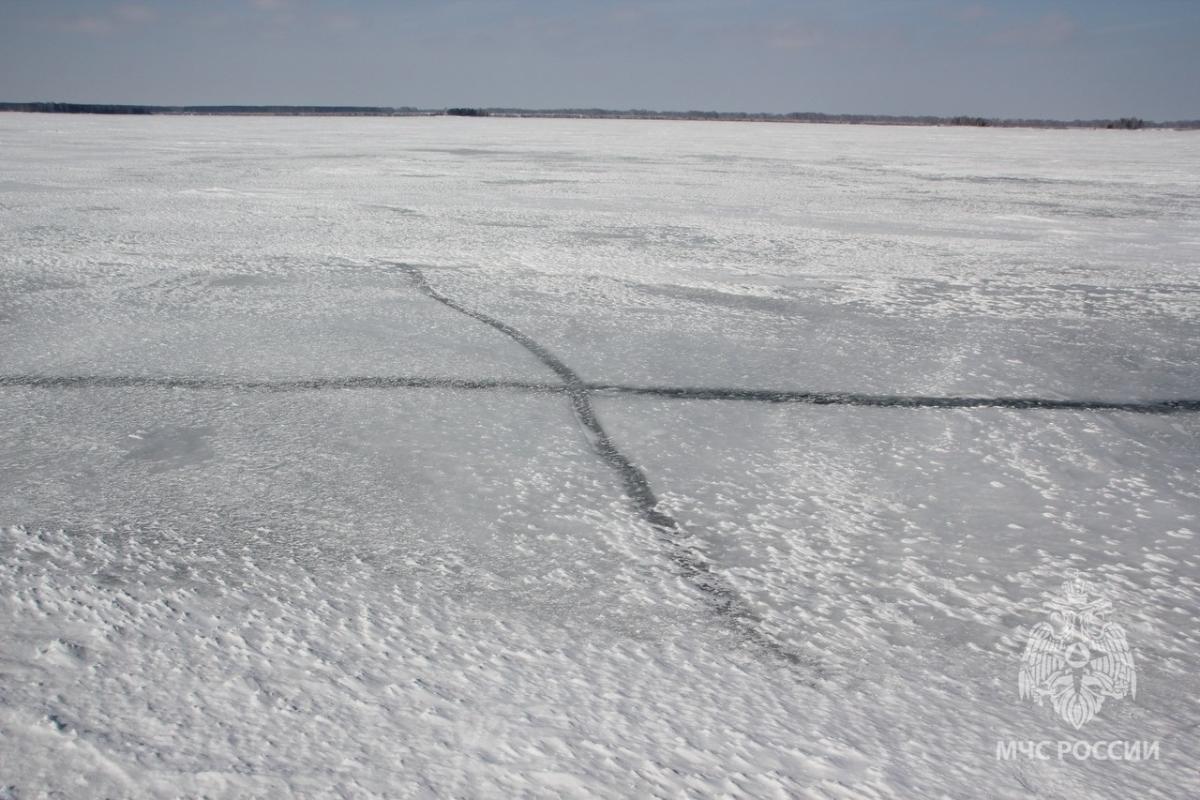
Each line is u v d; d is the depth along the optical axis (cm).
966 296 521
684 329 429
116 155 1758
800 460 273
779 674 164
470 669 162
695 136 4038
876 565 209
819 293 521
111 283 499
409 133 3809
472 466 261
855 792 132
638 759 137
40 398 310
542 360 372
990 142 3622
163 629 172
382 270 559
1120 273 604
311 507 231
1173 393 348
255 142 2570
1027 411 323
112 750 135
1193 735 151
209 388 325
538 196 1057
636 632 177
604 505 238
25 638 166
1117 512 242
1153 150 2889
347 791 128
